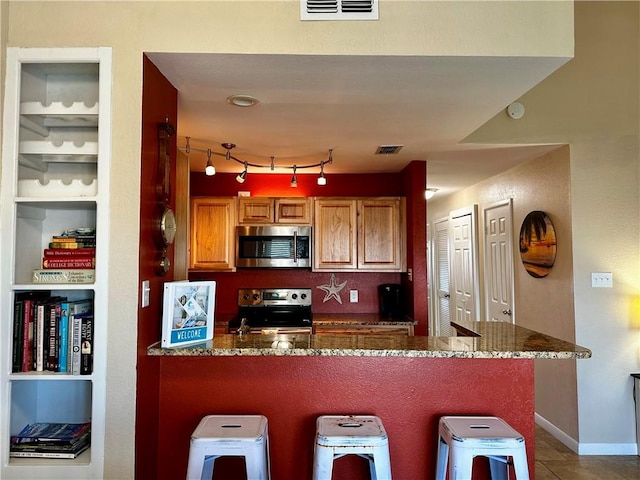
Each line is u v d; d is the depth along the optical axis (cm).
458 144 333
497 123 331
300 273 443
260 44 184
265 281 443
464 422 193
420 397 213
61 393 202
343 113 258
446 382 213
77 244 194
